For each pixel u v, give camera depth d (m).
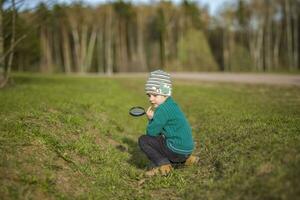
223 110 10.87
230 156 6.31
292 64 58.16
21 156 6.20
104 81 25.64
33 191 5.35
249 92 16.59
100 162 7.05
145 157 7.82
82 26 59.25
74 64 61.78
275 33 60.34
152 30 63.91
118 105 13.13
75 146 7.25
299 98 13.31
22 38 16.11
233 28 62.75
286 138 6.21
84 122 9.01
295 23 57.59
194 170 6.61
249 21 61.59
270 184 4.75
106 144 8.20
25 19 17.55
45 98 11.97
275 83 21.27
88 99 12.77
